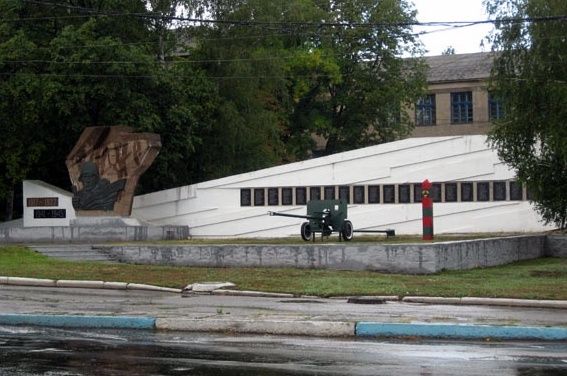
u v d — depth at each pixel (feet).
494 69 83.66
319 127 193.67
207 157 154.81
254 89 158.81
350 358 38.45
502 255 94.12
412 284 70.59
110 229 120.26
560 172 84.74
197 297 66.03
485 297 61.67
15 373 34.81
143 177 147.33
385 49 190.29
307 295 66.28
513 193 116.88
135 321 50.80
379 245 82.89
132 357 38.86
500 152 86.63
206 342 44.21
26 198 130.00
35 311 55.88
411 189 122.21
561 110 77.77
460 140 119.96
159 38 151.43
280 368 35.63
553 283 71.10
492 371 34.91
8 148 136.26
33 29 138.72
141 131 132.36
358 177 124.98
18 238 120.16
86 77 128.57
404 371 34.86
